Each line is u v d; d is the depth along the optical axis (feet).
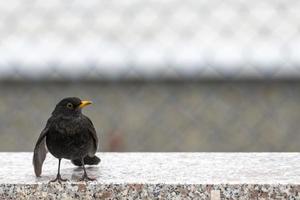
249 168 29.22
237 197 26.53
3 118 45.39
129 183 26.84
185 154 32.35
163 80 45.27
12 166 30.32
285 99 44.60
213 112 44.70
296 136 44.27
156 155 32.24
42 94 45.62
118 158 31.71
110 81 45.55
